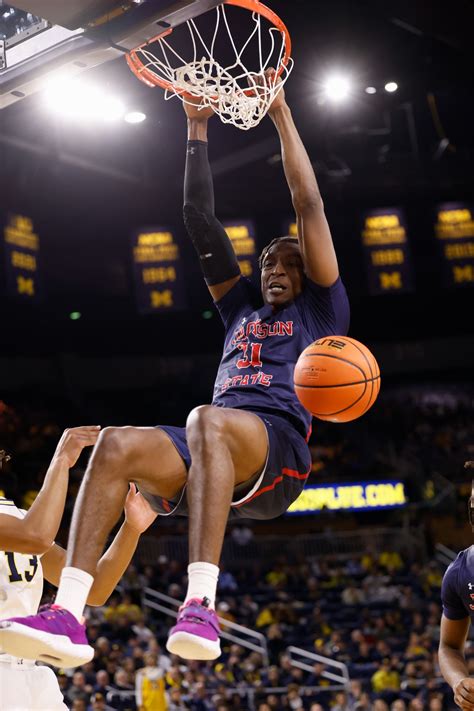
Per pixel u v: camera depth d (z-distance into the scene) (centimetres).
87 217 2075
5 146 1809
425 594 1521
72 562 238
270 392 284
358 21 1525
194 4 316
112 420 2247
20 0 318
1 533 278
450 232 2161
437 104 1902
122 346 2347
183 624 224
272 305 304
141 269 2097
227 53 832
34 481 1758
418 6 1370
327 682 1151
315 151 1903
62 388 2217
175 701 992
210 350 2400
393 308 2323
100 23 331
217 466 244
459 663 333
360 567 1636
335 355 274
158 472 257
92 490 246
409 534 1742
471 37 1430
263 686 1112
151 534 1684
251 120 323
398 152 2138
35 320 2164
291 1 1437
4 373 2180
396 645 1294
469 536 1819
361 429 2202
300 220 293
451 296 2266
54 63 347
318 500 1861
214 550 235
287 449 272
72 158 1739
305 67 1548
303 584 1567
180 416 2269
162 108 1232
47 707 315
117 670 1070
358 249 2164
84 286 2169
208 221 318
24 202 1948
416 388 2414
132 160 1861
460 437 2152
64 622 228
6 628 220
